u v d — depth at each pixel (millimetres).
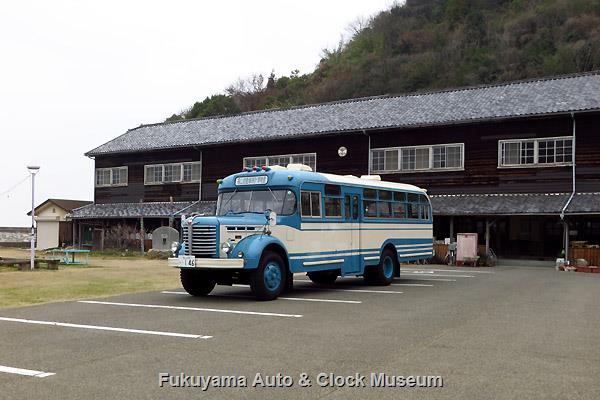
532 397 5242
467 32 65062
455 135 26859
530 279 17656
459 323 9148
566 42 58312
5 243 46469
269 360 6641
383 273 15500
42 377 5918
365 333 8266
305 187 13070
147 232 35281
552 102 25047
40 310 10695
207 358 6738
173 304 11500
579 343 7605
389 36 71438
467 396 5277
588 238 26125
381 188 15789
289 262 12602
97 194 38656
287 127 31859
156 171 36188
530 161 25172
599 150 23656
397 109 29938
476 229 28406
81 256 30156
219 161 33594
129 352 7059
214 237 11797
